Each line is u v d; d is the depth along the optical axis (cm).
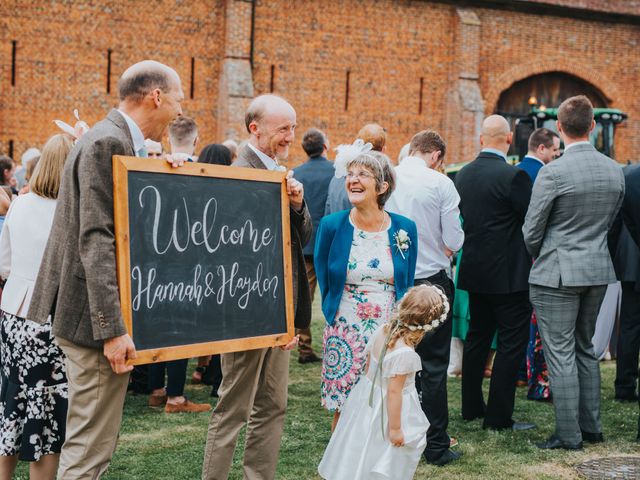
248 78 1836
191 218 312
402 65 2033
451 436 511
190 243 311
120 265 285
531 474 441
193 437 495
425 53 2056
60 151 359
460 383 654
